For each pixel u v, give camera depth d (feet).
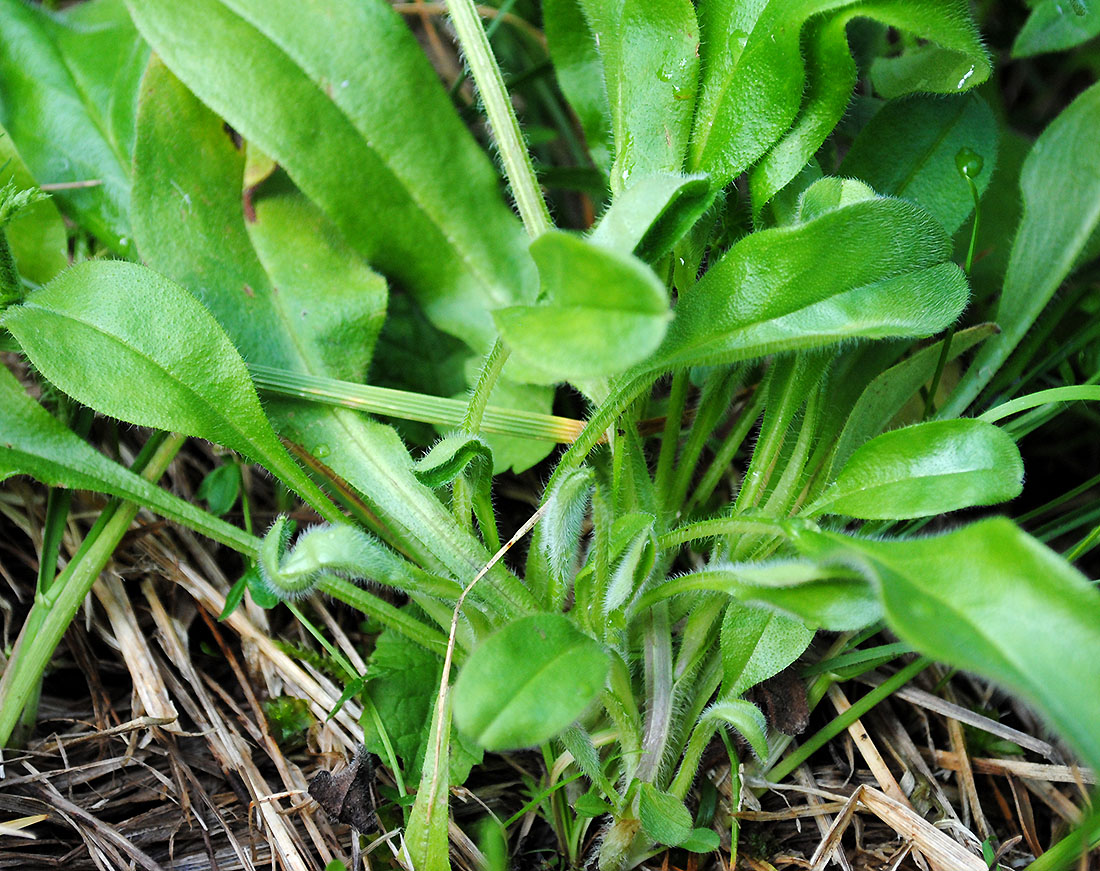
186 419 0.92
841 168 1.00
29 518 1.03
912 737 1.01
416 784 0.95
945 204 0.99
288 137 1.01
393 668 0.98
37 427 0.95
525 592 0.90
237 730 1.00
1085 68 1.27
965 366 1.08
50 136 1.04
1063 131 1.00
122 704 1.01
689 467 1.00
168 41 0.99
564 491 0.83
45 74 1.05
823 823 0.96
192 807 0.95
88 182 1.04
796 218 0.91
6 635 1.00
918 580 0.77
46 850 0.92
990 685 1.03
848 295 0.89
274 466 0.93
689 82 0.93
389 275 1.07
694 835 0.90
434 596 0.88
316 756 0.99
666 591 0.88
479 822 0.96
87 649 1.01
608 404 0.90
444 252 1.06
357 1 1.02
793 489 0.94
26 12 1.06
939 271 0.89
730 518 0.87
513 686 0.78
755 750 0.87
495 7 1.28
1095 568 1.10
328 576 0.93
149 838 0.94
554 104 1.25
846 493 0.89
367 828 0.94
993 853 0.94
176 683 1.01
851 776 0.98
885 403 0.97
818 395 0.94
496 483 1.11
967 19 0.88
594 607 0.87
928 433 0.87
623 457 0.96
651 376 0.91
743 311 0.89
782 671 0.97
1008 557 0.76
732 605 0.92
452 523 0.92
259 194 1.03
